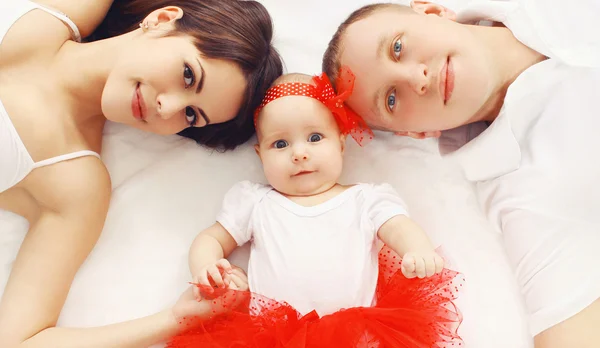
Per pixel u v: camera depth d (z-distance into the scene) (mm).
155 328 979
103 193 1069
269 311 941
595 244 1008
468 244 1115
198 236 1056
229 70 1026
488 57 1071
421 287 968
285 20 1228
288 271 974
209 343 946
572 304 980
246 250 1103
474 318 1060
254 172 1165
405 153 1182
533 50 1104
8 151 982
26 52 1017
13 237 1061
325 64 1134
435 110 1060
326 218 1011
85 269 1073
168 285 1080
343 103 1108
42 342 961
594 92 1031
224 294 961
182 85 999
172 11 1047
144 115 1018
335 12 1234
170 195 1137
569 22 1068
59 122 1031
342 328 918
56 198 1022
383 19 1062
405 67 1026
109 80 1006
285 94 1034
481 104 1073
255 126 1093
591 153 1026
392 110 1081
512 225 1087
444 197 1150
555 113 1063
